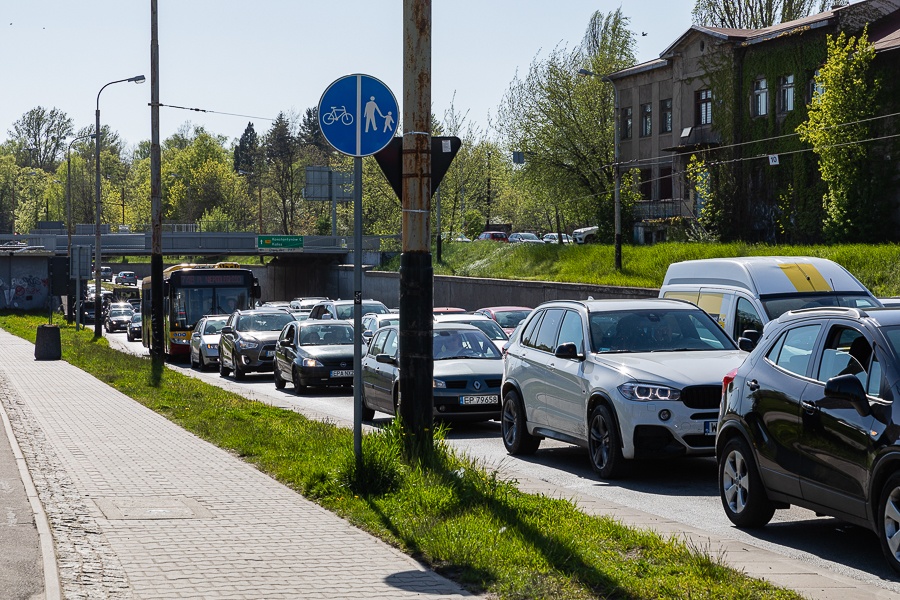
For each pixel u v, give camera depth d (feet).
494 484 29.63
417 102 34.40
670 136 186.70
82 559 22.27
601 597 19.07
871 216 139.03
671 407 34.86
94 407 57.36
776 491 26.50
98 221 171.63
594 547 22.85
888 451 22.00
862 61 137.59
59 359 103.14
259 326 96.78
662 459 39.14
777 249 134.41
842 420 23.71
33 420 50.72
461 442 48.75
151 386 72.54
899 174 138.62
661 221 183.83
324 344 78.48
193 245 268.00
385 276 222.07
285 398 73.51
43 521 26.18
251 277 120.57
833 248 125.18
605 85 201.77
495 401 51.21
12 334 156.25
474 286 176.86
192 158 484.33
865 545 25.96
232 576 20.89
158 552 23.08
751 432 27.37
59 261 126.52
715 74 172.55
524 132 207.92
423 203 34.45
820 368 25.39
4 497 29.89
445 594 19.58
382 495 29.55
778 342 27.58
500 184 305.94
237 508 28.50
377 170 288.10
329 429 45.78
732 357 37.68
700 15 219.41
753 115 167.32
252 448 39.68
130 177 565.12
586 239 243.81
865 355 24.09
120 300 281.54
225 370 97.55
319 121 30.07
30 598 18.94
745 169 165.58
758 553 23.20
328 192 284.20
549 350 42.32
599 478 37.40
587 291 140.26
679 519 29.76
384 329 58.29
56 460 37.50
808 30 154.71
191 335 117.39
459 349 55.31
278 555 22.85
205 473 34.65
